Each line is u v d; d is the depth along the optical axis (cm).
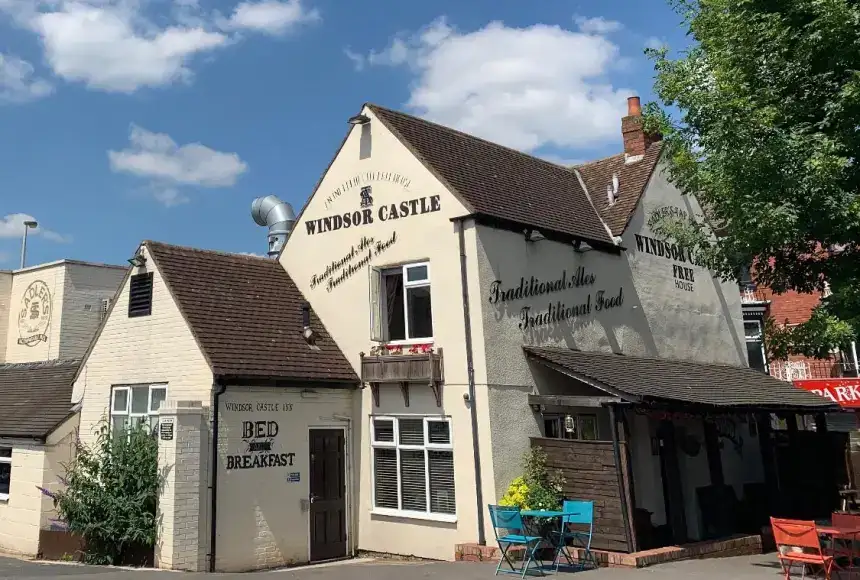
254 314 1466
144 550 1220
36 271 2481
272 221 2303
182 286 1402
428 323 1419
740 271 1301
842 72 1080
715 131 1102
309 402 1406
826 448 1789
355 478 1463
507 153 1816
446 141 1633
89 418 1498
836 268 1126
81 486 1293
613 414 1241
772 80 1127
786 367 2577
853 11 991
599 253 1670
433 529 1337
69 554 1373
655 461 1570
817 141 1046
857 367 2520
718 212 1220
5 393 1856
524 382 1377
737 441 1848
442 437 1362
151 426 1343
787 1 1116
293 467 1352
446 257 1389
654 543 1465
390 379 1410
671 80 1227
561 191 1822
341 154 1609
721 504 1606
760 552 1374
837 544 1105
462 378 1334
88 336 2403
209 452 1226
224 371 1254
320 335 1536
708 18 1208
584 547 1205
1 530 1552
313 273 1619
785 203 1035
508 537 1102
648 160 1930
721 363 2059
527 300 1439
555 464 1295
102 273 2484
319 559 1371
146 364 1394
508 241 1429
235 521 1239
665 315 1861
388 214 1496
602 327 1631
